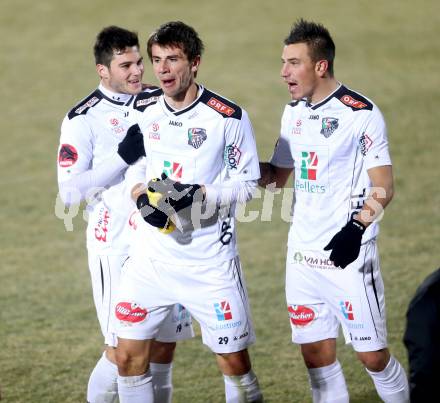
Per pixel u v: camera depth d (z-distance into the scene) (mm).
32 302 27922
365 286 18125
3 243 33500
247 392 18125
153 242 17938
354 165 18078
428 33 62219
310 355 18922
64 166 19406
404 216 34719
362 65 56062
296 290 18734
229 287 17750
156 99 18062
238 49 59500
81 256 32219
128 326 17922
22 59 59250
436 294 12859
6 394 21531
